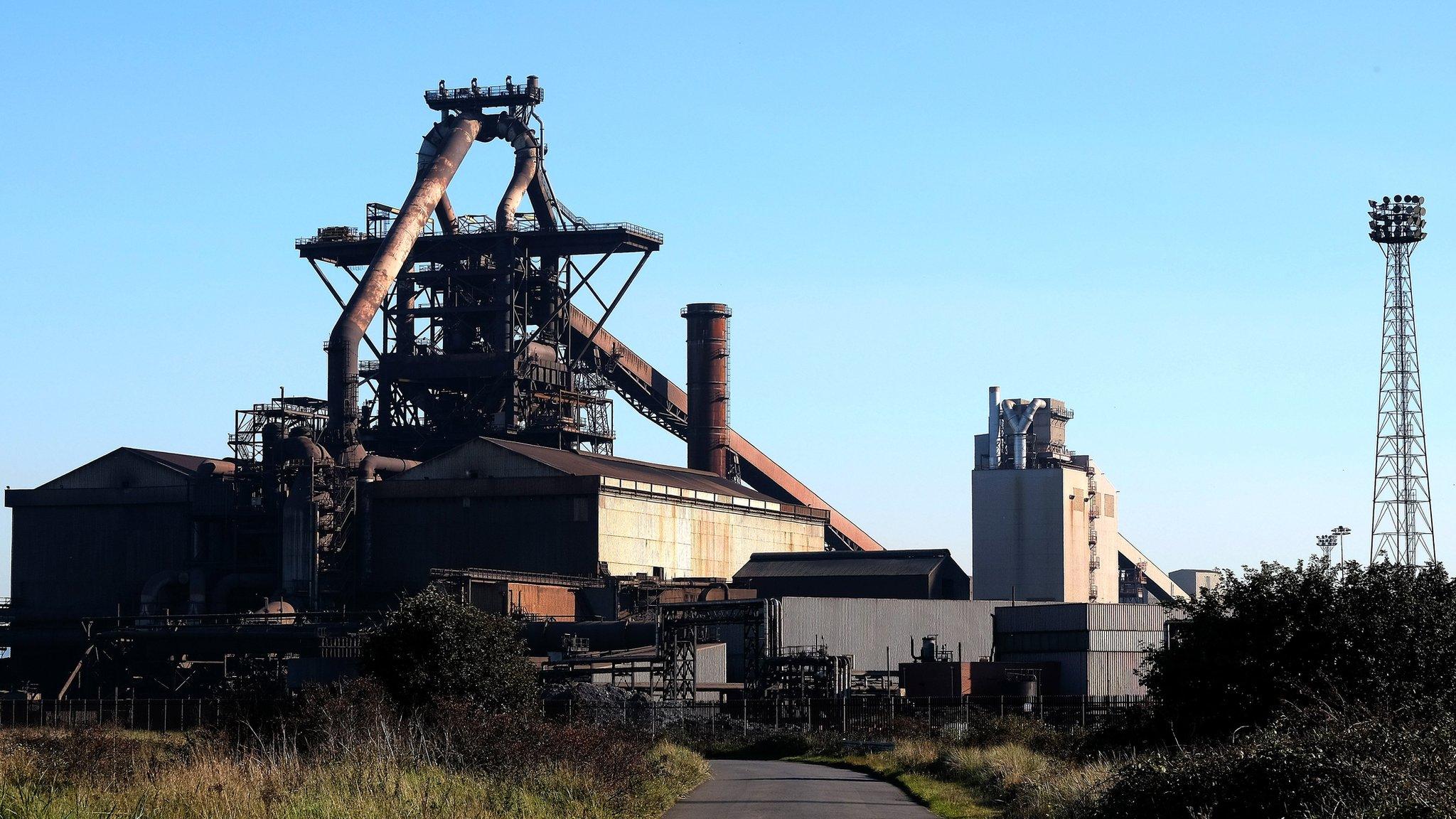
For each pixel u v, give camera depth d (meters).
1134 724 34.53
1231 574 33.38
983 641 119.44
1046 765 37.16
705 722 75.94
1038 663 100.69
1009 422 164.38
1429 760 19.62
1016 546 159.38
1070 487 160.75
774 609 93.50
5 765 27.31
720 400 160.50
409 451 148.12
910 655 114.69
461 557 131.12
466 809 24.48
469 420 145.88
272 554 131.38
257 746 35.56
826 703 79.88
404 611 47.66
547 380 150.50
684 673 93.00
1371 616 31.00
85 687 121.00
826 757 64.31
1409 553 120.62
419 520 133.00
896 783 46.31
